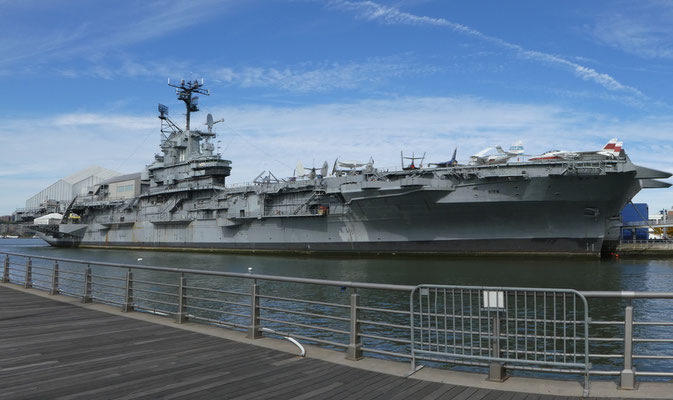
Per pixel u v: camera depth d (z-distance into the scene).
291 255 44.44
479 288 6.23
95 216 67.31
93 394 5.58
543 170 31.42
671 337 14.84
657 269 33.41
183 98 57.53
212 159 49.62
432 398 5.46
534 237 34.75
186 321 9.87
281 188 43.00
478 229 35.91
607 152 31.77
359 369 6.58
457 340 13.53
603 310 18.53
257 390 5.73
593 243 33.81
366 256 40.53
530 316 17.42
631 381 5.64
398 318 17.17
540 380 6.05
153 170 57.03
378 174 37.28
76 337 8.55
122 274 33.44
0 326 9.56
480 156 34.62
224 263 38.34
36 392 5.65
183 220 52.28
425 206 36.06
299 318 17.55
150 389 5.75
